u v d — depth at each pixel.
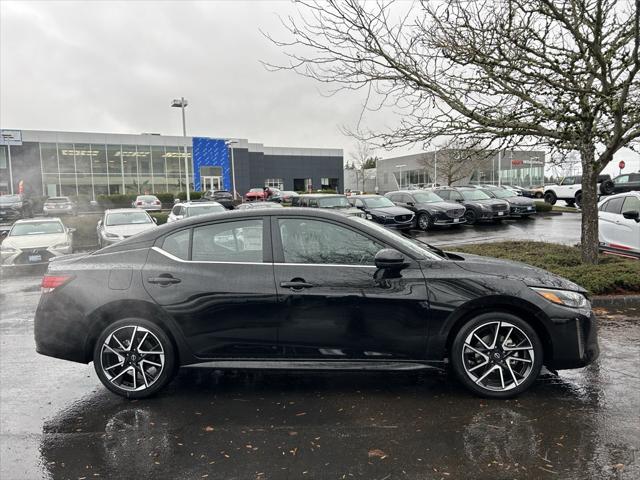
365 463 2.88
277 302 3.76
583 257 8.72
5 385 4.31
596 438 3.11
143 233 4.10
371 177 72.06
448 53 6.72
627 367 4.37
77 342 3.87
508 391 3.72
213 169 49.75
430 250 4.26
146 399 3.92
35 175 43.56
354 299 3.73
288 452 3.03
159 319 3.84
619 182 24.23
